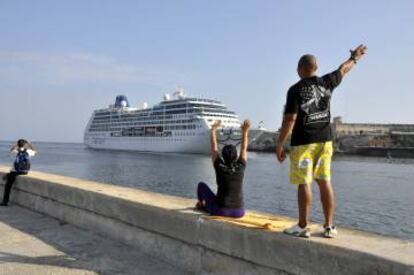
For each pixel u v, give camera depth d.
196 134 84.94
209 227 5.09
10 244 6.46
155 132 94.81
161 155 92.31
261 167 70.88
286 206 27.80
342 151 121.56
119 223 6.67
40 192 8.96
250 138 81.12
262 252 4.46
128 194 7.02
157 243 5.89
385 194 35.78
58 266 5.43
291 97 4.16
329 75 4.24
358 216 25.02
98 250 6.18
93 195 7.25
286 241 4.21
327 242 3.95
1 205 9.89
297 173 4.23
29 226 7.72
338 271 3.78
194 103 87.62
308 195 4.20
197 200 6.29
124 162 74.00
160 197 6.75
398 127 134.25
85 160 81.50
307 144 4.17
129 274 5.20
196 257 5.30
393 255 3.51
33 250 6.14
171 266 5.54
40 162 77.19
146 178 47.69
